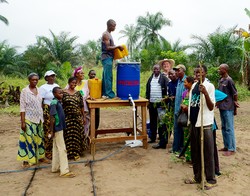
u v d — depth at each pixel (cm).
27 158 561
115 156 620
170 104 643
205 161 458
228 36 2231
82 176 519
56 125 509
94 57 4050
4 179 512
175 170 537
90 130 640
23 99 546
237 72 2183
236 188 458
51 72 600
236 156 607
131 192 451
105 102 622
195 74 457
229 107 605
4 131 897
